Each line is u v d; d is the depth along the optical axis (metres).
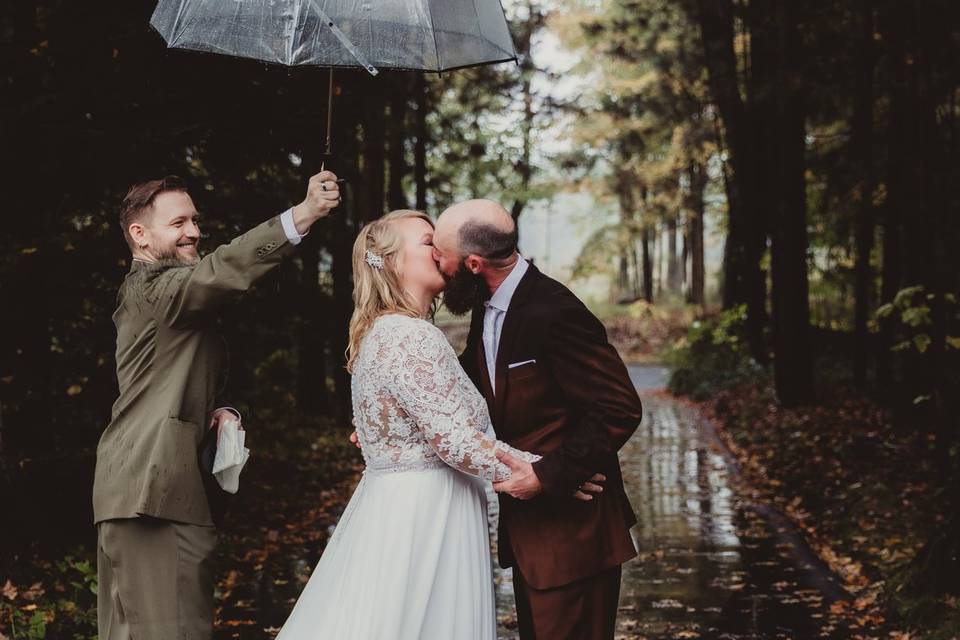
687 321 35.50
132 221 3.31
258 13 3.10
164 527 3.16
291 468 10.34
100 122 5.77
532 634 3.48
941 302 8.14
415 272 3.38
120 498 3.15
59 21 5.63
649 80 27.22
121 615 3.25
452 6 3.34
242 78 6.18
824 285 20.45
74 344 6.35
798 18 13.21
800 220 14.21
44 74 5.54
